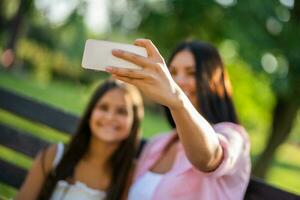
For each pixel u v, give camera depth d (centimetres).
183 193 220
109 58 161
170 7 605
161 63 162
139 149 282
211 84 229
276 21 546
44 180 273
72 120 303
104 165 272
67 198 263
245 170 222
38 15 990
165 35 616
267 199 239
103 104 268
